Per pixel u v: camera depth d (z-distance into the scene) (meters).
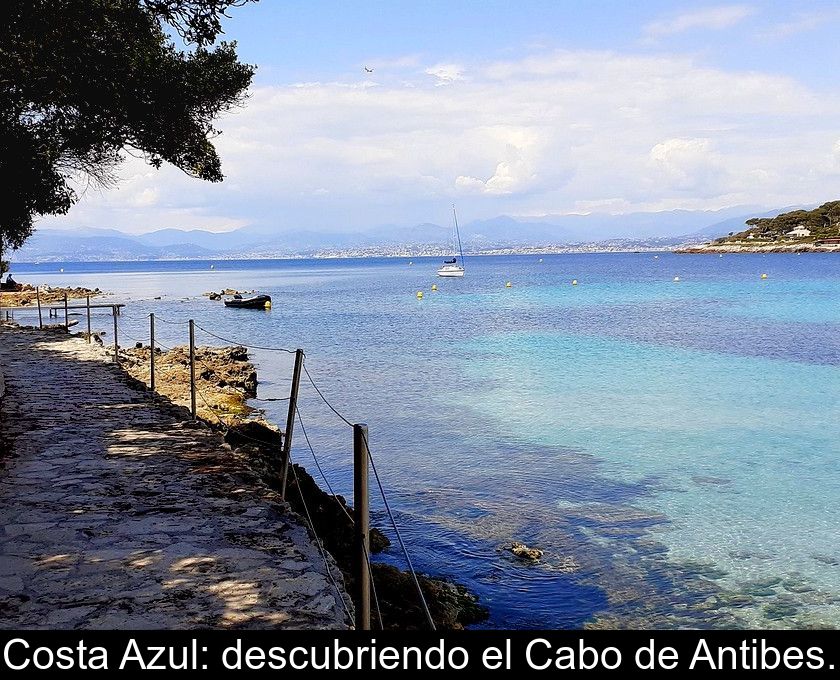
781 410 23.47
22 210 14.43
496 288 104.69
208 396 24.67
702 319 54.59
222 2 12.59
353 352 39.69
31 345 28.88
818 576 11.38
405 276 157.88
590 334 46.31
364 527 5.07
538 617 9.99
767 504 14.63
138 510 8.59
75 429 12.95
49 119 14.18
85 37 12.50
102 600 6.21
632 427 21.33
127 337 49.09
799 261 179.62
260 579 6.70
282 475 9.25
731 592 10.84
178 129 15.18
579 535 13.01
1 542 7.51
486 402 25.23
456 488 15.66
